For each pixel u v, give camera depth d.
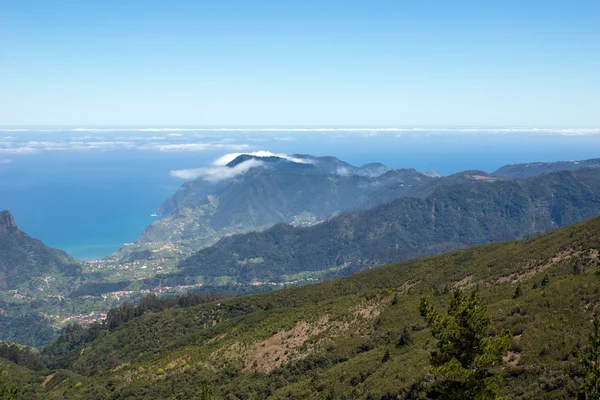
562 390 34.56
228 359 82.31
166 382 79.06
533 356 40.94
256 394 65.69
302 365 69.75
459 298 32.91
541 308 50.19
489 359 29.73
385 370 51.72
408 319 72.69
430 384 42.06
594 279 51.94
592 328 41.81
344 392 51.66
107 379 90.38
